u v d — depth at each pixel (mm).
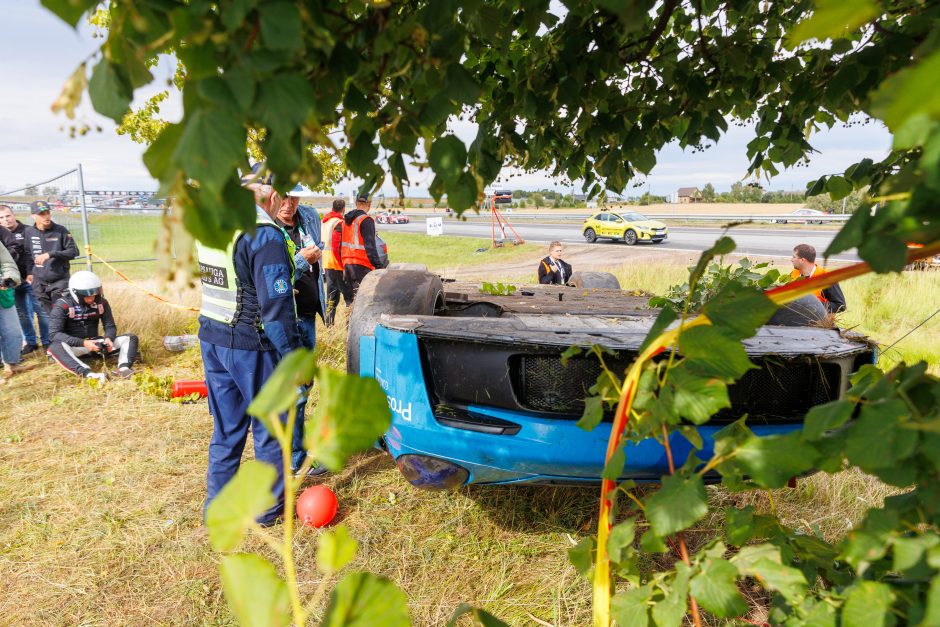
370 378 457
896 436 714
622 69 2035
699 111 2303
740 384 2094
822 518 2750
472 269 18125
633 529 928
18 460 3672
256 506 436
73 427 4219
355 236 6395
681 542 1009
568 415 2031
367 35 920
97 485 3328
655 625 962
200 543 2768
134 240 9016
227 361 2801
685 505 876
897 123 395
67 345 5457
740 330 838
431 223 21797
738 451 886
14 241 6332
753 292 854
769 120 2305
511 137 1830
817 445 854
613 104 2213
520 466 2047
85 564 2615
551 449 2002
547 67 1872
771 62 2141
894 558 744
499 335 2045
